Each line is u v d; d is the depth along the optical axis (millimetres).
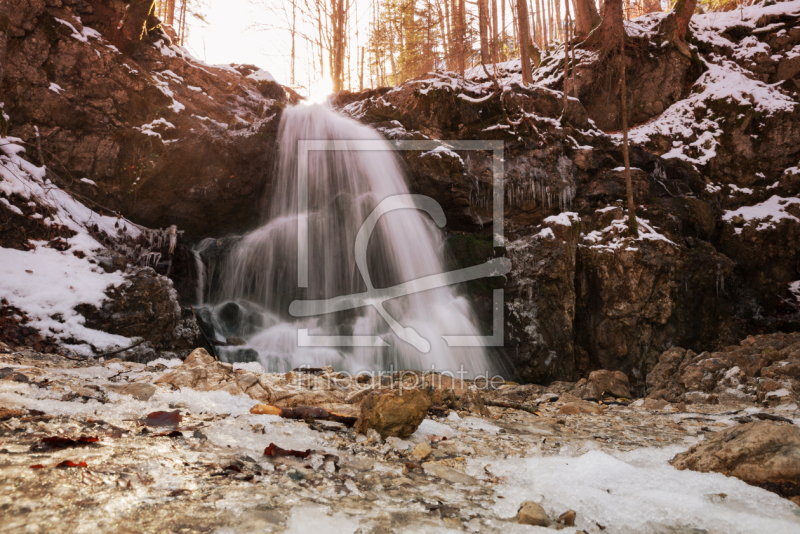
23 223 6848
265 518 1588
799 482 2242
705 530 1844
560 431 3613
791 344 6633
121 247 8422
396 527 1664
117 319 6488
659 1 21578
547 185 11188
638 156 12648
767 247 12539
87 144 8820
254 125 10297
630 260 10164
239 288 10125
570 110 12531
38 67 8492
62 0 9227
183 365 3834
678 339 10680
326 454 2424
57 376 3443
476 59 19703
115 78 9297
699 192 12859
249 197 10258
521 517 1831
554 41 19141
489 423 3666
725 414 4578
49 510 1454
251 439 2512
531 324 10148
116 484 1714
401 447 2754
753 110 13961
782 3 16500
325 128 10797
